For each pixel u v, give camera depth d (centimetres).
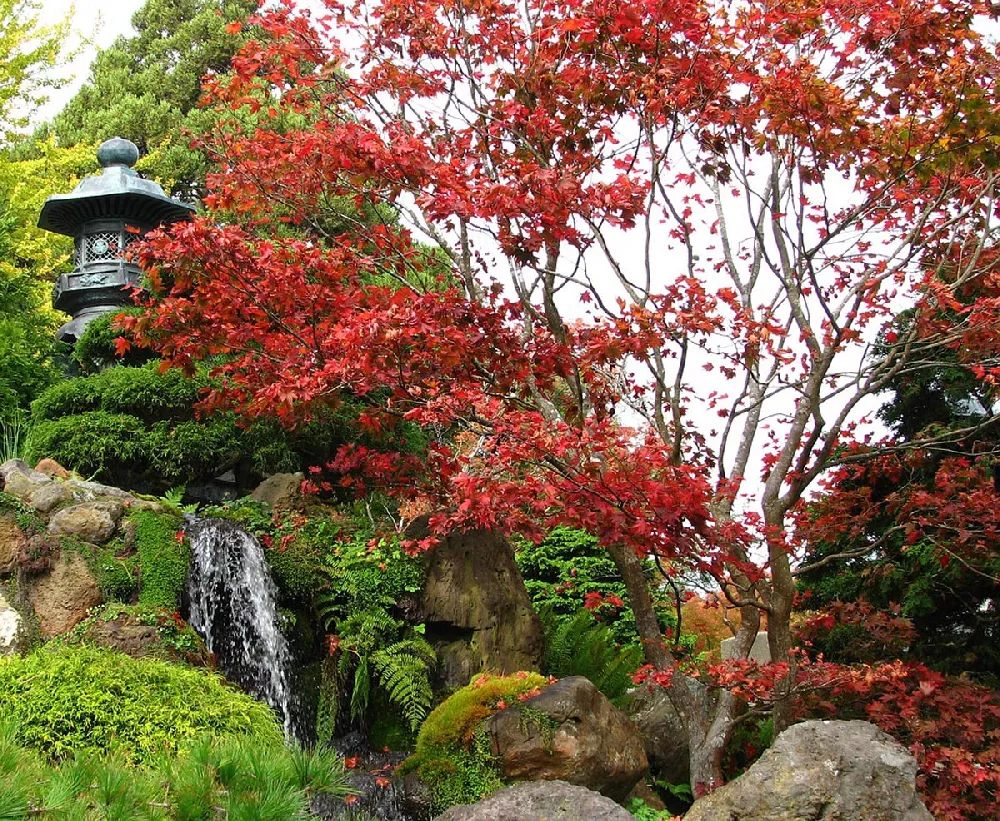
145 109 2125
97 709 490
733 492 632
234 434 910
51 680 500
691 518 576
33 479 674
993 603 856
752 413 712
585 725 628
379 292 709
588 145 722
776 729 658
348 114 760
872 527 906
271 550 758
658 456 571
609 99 702
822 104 605
